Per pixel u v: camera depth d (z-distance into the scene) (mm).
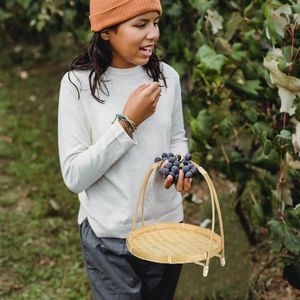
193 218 4078
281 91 2605
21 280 3609
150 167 2186
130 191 2229
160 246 2131
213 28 3123
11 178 4805
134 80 2246
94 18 2150
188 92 3803
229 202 4090
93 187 2260
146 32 2121
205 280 3328
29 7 4859
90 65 2213
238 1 3283
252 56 3086
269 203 3205
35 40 7070
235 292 3289
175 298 3287
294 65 2613
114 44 2158
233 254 3543
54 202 4398
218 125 3193
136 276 2322
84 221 2352
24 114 5887
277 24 2641
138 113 2131
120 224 2236
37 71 6875
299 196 2934
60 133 2236
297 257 2865
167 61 3719
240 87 3102
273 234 2811
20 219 4246
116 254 2277
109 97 2223
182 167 2180
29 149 5219
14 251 3867
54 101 6137
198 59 3100
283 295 3322
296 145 2588
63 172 2219
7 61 7051
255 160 3096
